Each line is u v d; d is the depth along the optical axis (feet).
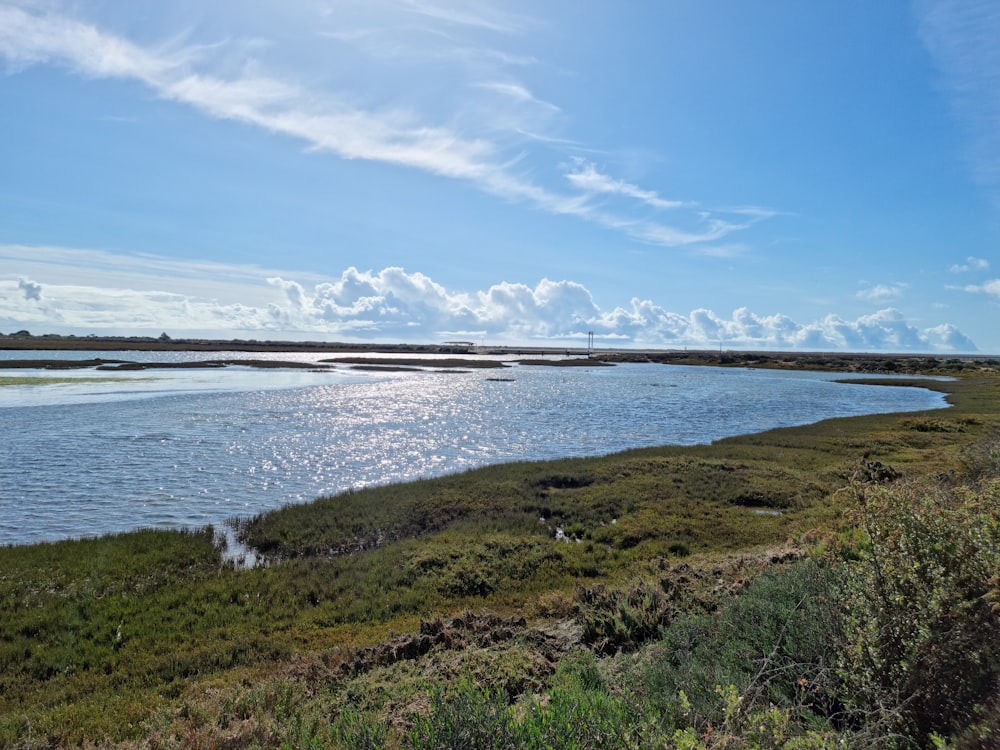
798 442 102.12
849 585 16.37
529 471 78.13
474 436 115.65
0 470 80.69
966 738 11.96
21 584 41.14
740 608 21.08
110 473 80.23
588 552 49.06
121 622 35.42
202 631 34.42
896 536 14.67
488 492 67.46
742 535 52.16
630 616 28.35
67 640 32.94
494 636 28.78
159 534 53.06
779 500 63.72
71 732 22.39
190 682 27.96
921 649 13.51
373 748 15.10
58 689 27.68
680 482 71.56
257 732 19.54
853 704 14.23
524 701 17.95
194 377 248.32
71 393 175.42
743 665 17.72
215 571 45.19
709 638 20.88
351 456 95.30
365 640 32.12
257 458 91.76
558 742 13.62
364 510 60.85
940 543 13.78
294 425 123.65
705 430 125.80
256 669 28.99
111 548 49.06
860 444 99.19
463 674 21.89
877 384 267.18
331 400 170.60
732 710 13.15
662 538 52.03
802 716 14.75
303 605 38.96
